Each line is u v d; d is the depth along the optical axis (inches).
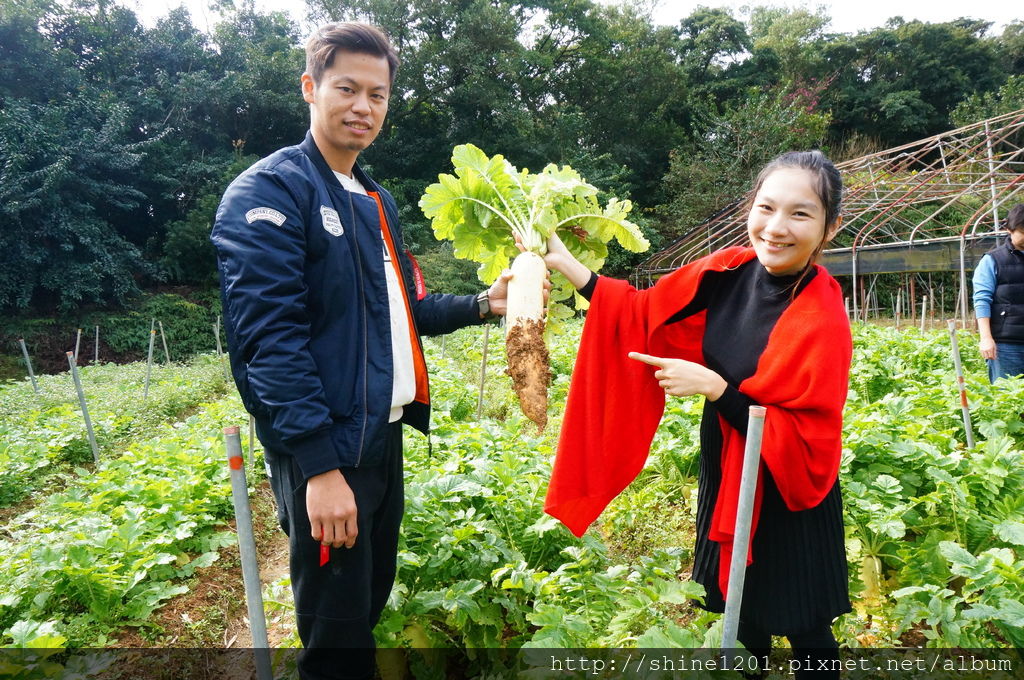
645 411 104.8
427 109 1025.5
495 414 314.0
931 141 668.1
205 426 302.0
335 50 86.9
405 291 103.3
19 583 140.2
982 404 204.7
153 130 901.2
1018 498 147.0
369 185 103.0
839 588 90.0
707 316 100.0
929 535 136.8
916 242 551.8
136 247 836.0
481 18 957.8
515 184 128.3
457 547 130.7
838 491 92.7
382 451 89.7
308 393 80.0
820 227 84.6
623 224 126.9
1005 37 1653.5
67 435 291.0
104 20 948.0
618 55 1225.4
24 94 805.2
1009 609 104.7
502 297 117.8
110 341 754.8
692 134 1194.6
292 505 88.7
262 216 81.9
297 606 92.8
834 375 82.9
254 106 940.0
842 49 1453.0
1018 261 204.8
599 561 144.9
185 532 167.6
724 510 88.1
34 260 726.5
